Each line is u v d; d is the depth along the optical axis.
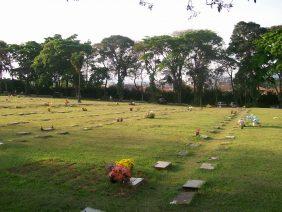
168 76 63.62
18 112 30.31
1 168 11.43
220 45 61.00
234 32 55.19
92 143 16.39
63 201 8.88
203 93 63.94
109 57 67.94
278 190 10.04
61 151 14.34
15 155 13.33
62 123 23.61
